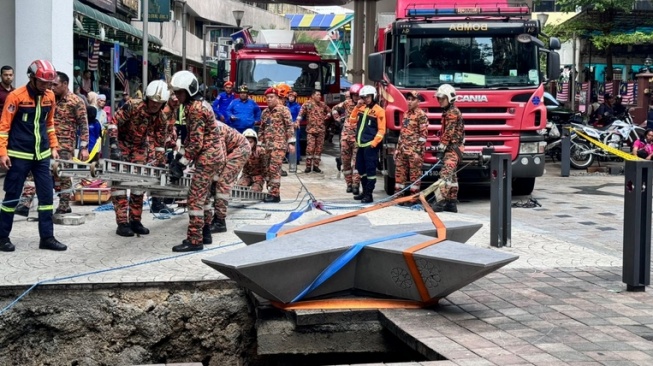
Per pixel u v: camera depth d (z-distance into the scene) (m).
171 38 38.03
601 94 32.16
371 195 12.96
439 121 13.19
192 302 7.16
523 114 13.20
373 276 6.56
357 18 27.89
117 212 9.52
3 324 6.80
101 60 24.36
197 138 8.41
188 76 8.34
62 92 10.12
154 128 9.70
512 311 6.41
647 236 7.10
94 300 7.02
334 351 6.37
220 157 8.59
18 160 8.38
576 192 15.37
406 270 6.33
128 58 26.20
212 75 49.22
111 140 11.62
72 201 12.10
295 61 22.73
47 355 6.93
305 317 6.25
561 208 13.12
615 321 6.15
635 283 7.07
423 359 5.66
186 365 5.15
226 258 6.17
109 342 7.01
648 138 17.16
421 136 12.18
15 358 6.87
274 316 6.47
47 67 8.34
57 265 7.82
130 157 9.59
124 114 9.33
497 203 9.12
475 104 13.15
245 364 7.23
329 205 12.49
